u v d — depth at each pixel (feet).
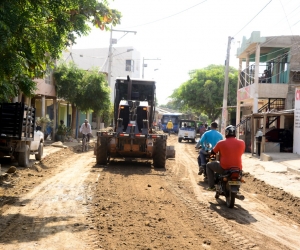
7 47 27.07
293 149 69.41
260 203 32.42
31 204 28.76
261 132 76.07
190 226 23.79
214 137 40.50
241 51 101.14
